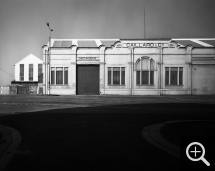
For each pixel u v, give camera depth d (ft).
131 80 119.85
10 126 25.77
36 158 15.06
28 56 176.24
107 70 120.57
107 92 120.16
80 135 21.43
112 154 15.93
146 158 15.19
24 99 75.87
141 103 58.80
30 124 26.91
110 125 26.45
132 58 120.06
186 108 46.19
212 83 119.34
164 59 120.16
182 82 119.75
